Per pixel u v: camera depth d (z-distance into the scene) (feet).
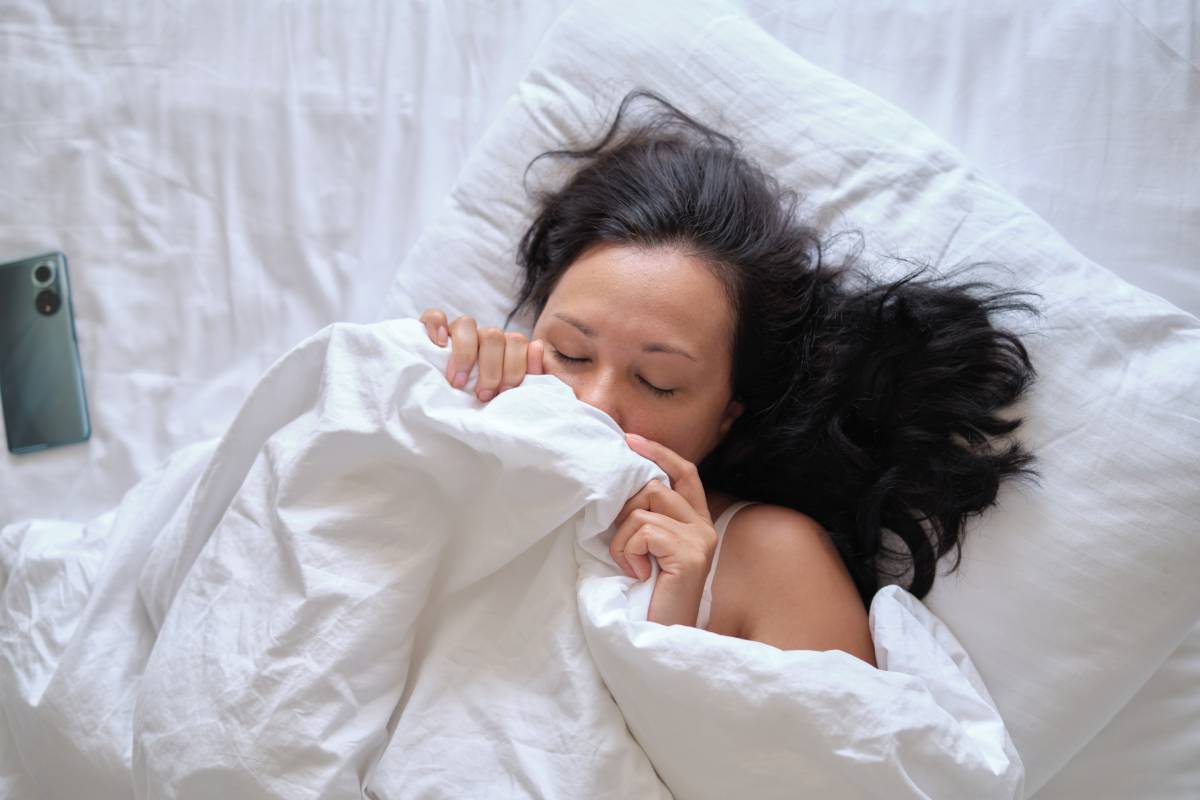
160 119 4.08
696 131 3.55
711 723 2.51
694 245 3.05
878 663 2.92
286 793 2.45
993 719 2.79
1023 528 3.06
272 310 3.99
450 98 4.10
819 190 3.48
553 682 2.62
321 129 4.07
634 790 2.55
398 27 4.11
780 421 3.30
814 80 3.57
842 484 3.28
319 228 4.02
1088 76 3.84
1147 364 3.08
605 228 3.11
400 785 2.56
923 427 3.17
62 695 2.93
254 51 4.10
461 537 2.82
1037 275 3.23
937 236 3.34
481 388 2.89
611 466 2.68
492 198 3.67
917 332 3.18
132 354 3.96
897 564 3.24
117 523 3.27
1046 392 3.12
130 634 3.07
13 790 3.06
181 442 3.90
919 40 3.97
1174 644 3.02
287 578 2.66
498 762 2.59
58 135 4.08
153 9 4.11
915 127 3.49
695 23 3.65
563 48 3.72
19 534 3.55
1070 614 3.00
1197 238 3.72
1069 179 3.81
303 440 2.76
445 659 2.72
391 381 2.75
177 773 2.51
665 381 2.95
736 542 3.09
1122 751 3.24
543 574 2.73
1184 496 2.97
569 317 2.94
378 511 2.72
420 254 3.68
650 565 2.79
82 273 4.00
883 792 2.46
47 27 4.12
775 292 3.21
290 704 2.50
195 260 4.01
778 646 2.93
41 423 3.90
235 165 4.05
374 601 2.61
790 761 2.50
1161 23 3.81
